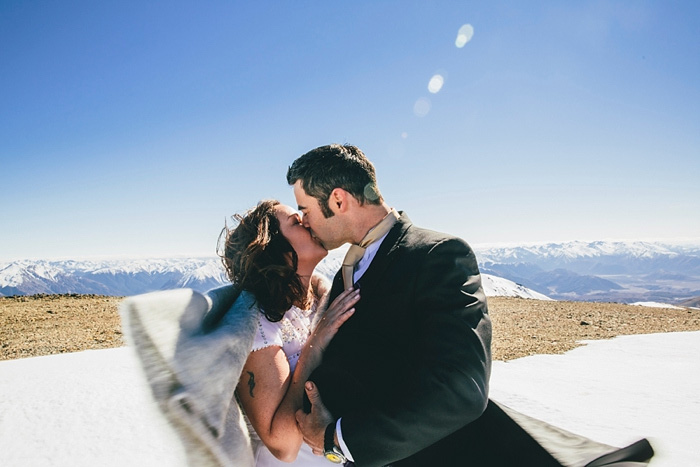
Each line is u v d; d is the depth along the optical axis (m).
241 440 1.33
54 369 6.14
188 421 1.14
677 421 4.21
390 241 1.58
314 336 1.54
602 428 4.02
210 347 1.23
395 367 1.43
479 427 1.50
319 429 1.37
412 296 1.45
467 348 1.27
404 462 1.47
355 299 1.56
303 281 1.77
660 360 7.64
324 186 1.60
